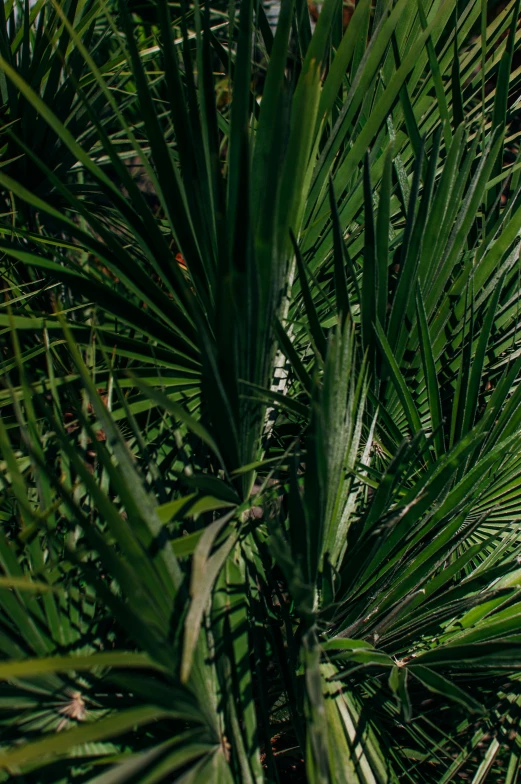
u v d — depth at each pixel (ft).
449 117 6.28
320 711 3.28
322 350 5.47
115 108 4.80
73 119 7.29
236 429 4.67
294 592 3.53
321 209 6.15
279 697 5.44
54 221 7.24
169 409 3.58
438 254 5.69
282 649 5.07
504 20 7.30
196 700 3.79
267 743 4.75
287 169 4.22
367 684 5.08
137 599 3.40
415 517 4.69
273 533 3.59
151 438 5.88
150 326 5.57
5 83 7.02
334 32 7.22
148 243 5.34
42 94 7.18
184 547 4.16
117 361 6.87
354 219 6.79
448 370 6.57
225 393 4.29
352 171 5.87
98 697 4.36
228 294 3.99
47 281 7.63
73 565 4.26
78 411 3.84
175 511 4.01
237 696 4.24
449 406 6.71
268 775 4.75
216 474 5.47
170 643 3.68
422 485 4.70
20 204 7.45
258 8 6.91
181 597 3.92
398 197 6.63
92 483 3.39
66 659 2.97
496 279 5.86
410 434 5.87
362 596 5.19
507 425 5.56
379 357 5.84
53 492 5.16
